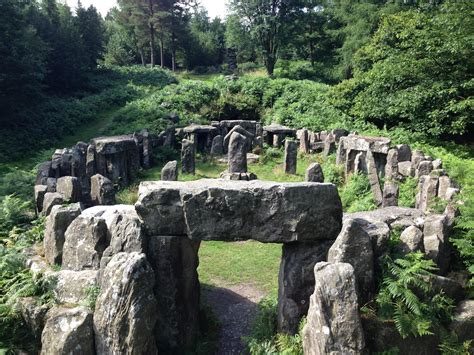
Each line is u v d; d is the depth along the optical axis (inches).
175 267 253.1
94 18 1870.1
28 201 413.4
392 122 1009.5
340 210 248.1
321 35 1895.9
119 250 244.8
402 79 917.8
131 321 197.8
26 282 243.4
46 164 581.0
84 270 246.2
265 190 241.4
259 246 434.9
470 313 221.8
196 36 2556.6
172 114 1051.9
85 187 601.0
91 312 207.8
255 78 1362.0
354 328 189.6
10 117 1020.5
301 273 247.6
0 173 714.2
